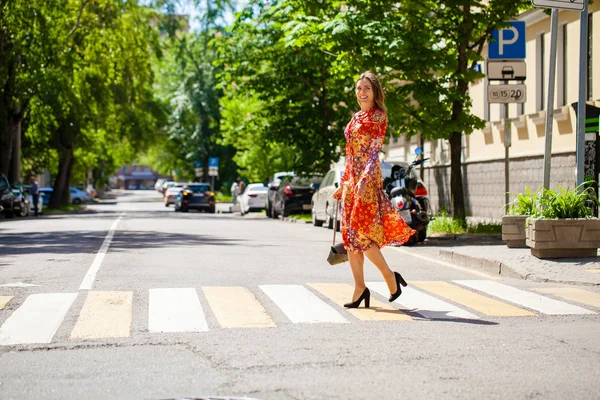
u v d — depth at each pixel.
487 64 18.48
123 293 9.70
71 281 10.87
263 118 35.53
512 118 28.08
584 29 13.77
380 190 8.72
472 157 32.81
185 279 11.14
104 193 129.75
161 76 74.62
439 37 21.08
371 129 8.61
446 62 20.06
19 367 6.08
